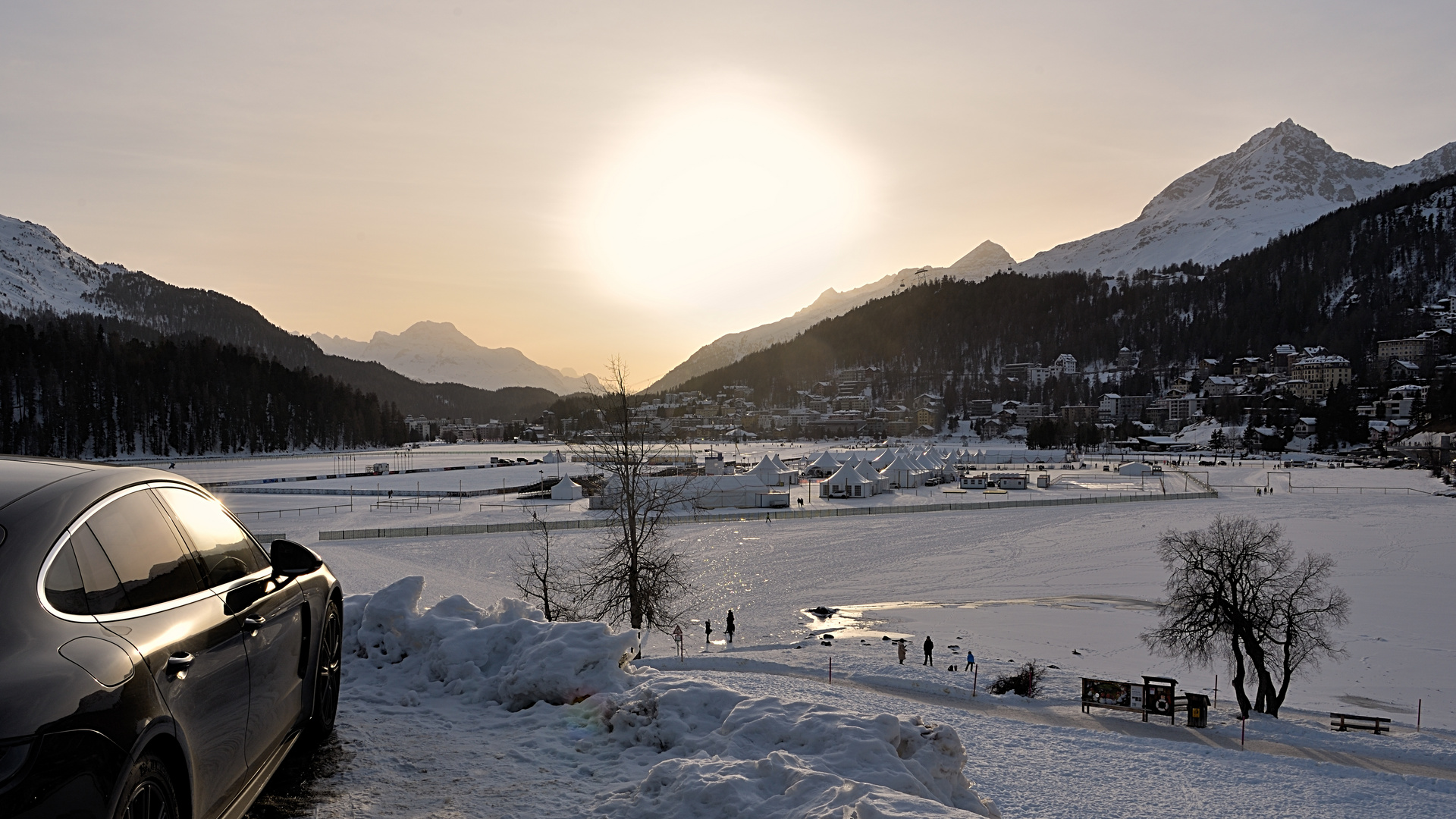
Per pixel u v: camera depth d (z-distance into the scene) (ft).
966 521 273.54
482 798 16.01
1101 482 459.32
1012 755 53.62
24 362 551.59
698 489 311.27
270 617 13.48
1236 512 295.69
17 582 8.46
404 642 26.04
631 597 93.50
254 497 346.13
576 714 21.24
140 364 621.31
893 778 17.26
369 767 17.26
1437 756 68.33
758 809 14.97
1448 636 125.39
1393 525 256.52
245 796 12.28
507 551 202.80
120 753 8.30
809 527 256.73
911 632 127.65
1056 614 141.69
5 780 7.13
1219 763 54.80
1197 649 98.27
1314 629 94.94
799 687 72.84
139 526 11.07
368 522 261.03
